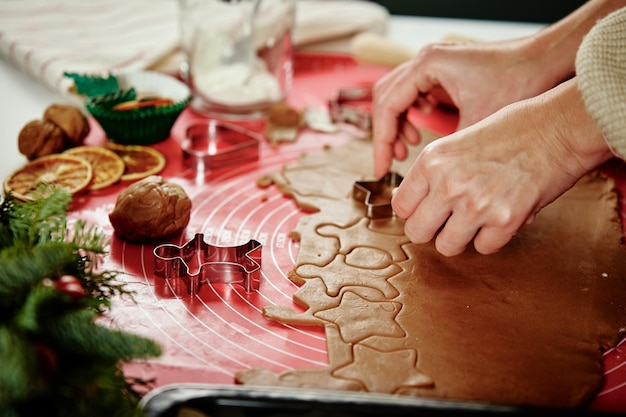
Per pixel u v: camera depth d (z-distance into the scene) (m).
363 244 0.83
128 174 0.96
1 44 1.27
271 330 0.70
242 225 0.87
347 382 0.62
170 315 0.71
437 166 0.72
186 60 1.20
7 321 0.49
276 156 1.05
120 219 0.80
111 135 1.03
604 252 0.84
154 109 1.01
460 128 0.96
